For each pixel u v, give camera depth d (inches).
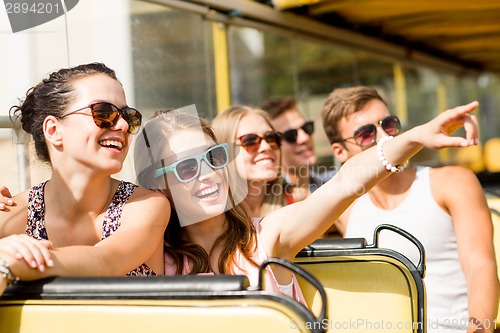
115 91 68.7
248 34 172.4
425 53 281.9
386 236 93.1
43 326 55.2
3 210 68.6
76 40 109.3
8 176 90.6
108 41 118.7
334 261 76.8
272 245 72.2
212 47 153.3
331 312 75.8
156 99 132.9
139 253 65.0
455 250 91.0
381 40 235.8
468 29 231.0
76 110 66.5
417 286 73.9
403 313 73.8
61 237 69.1
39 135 69.8
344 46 213.9
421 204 91.4
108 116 66.1
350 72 219.0
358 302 75.4
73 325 54.3
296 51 190.5
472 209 88.2
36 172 90.4
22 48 98.9
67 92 67.3
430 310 90.5
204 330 51.1
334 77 209.5
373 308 74.7
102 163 66.4
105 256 61.3
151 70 132.0
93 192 68.3
